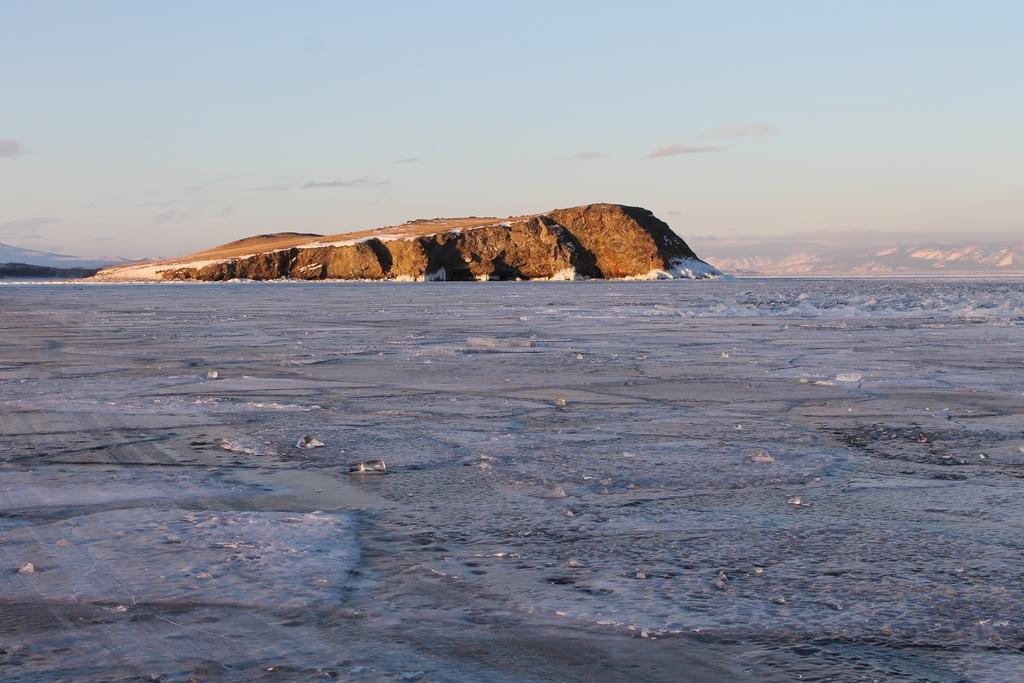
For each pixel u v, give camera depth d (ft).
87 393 31.60
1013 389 33.01
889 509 16.06
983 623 10.71
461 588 11.89
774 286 249.96
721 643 10.16
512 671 9.41
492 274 399.65
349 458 20.48
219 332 65.67
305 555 13.14
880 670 9.44
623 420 25.98
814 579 12.28
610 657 9.77
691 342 55.11
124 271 458.50
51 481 18.06
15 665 9.44
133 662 9.53
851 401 29.99
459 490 17.44
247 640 10.16
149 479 18.30
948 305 99.86
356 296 170.19
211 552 13.25
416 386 33.99
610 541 14.03
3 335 62.69
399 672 9.34
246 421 25.68
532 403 29.48
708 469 19.34
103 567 12.59
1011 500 16.70
